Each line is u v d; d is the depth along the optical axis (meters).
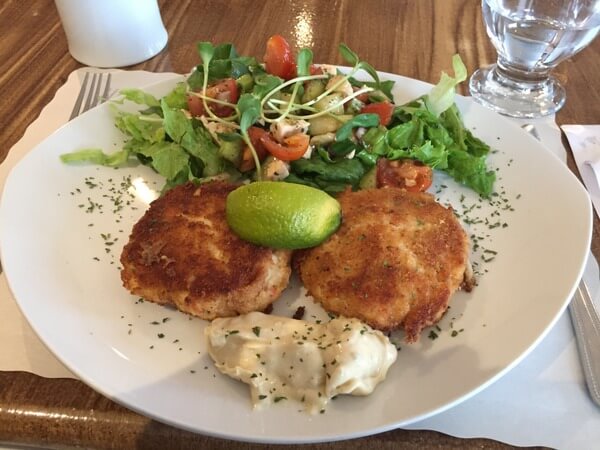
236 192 0.22
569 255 0.22
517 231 0.25
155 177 0.28
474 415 0.19
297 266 0.23
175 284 0.21
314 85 0.31
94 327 0.20
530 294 0.21
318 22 0.41
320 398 0.18
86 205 0.26
